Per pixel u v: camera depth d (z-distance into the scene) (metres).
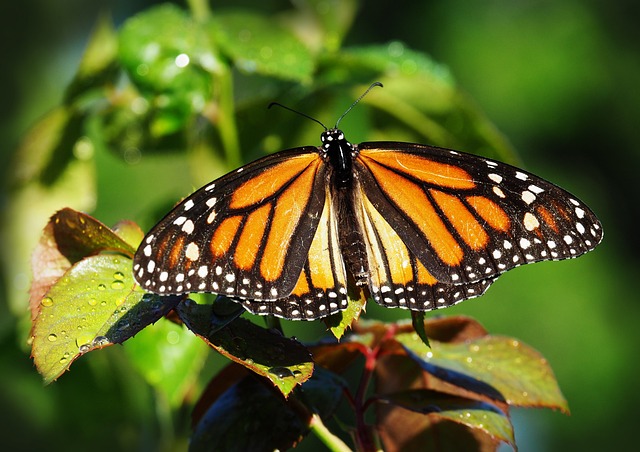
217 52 0.85
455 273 0.80
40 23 1.42
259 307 0.78
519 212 0.80
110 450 0.89
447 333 0.82
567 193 0.80
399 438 0.82
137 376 0.89
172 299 0.78
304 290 0.79
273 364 0.77
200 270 0.78
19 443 0.94
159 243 0.78
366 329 0.81
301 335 1.38
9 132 1.42
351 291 0.79
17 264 0.88
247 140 0.88
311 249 0.80
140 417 0.89
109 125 0.88
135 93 0.87
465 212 0.80
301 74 0.85
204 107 0.86
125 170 1.02
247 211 0.79
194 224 0.78
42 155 0.87
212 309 0.78
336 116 0.89
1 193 0.88
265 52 0.85
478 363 0.81
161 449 0.87
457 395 0.80
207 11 0.87
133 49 0.85
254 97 0.87
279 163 0.80
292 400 0.79
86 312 0.78
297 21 0.90
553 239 0.80
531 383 0.80
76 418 0.89
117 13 1.34
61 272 0.79
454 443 0.81
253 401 0.80
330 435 0.79
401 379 0.82
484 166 0.81
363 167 0.81
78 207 0.88
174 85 0.85
